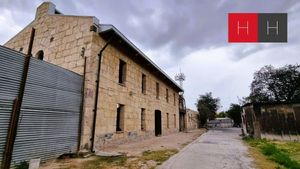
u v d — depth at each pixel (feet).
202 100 146.10
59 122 20.53
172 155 22.34
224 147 29.07
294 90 103.81
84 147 23.11
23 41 36.45
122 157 20.93
